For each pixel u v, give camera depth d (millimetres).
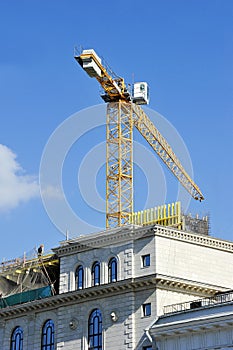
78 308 94500
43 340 97688
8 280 109000
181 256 91062
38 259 105500
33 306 99125
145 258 90250
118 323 89688
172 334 82812
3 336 102000
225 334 78500
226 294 84938
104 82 133625
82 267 95875
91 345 91812
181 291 89750
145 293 88750
